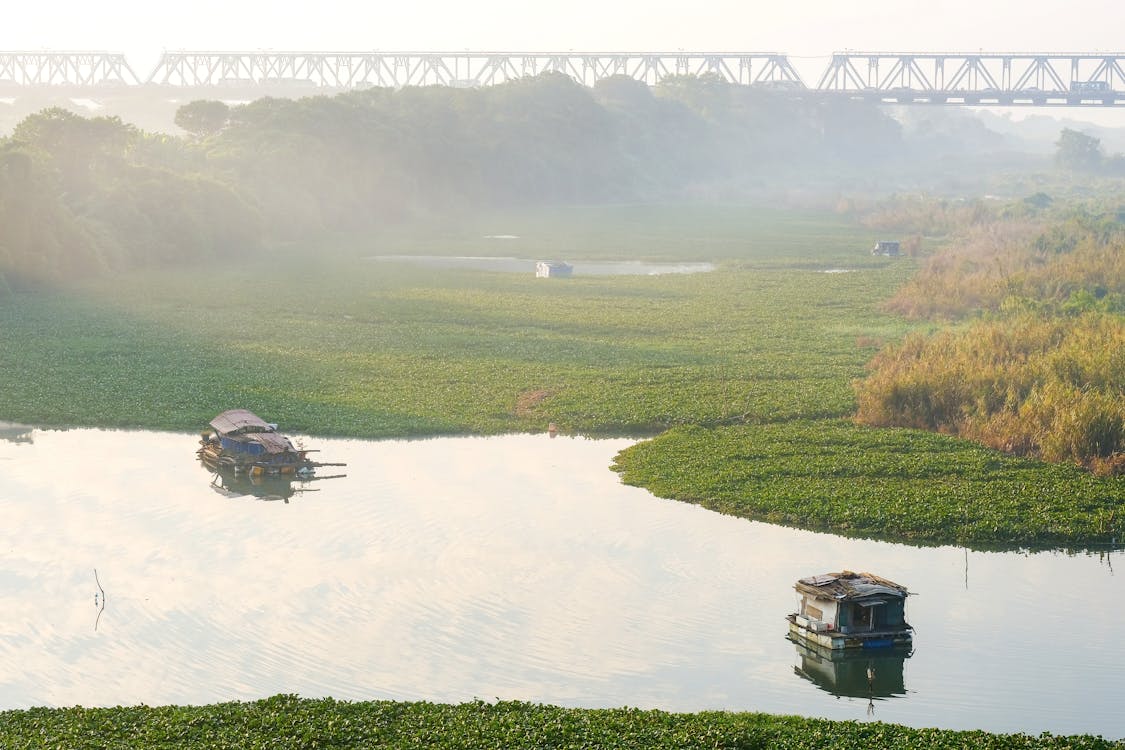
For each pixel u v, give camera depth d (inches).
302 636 1862.7
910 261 6796.3
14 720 1526.8
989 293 4852.4
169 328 4384.8
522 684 1716.3
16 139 6343.5
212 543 2252.7
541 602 1995.6
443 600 1999.3
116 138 6875.0
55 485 2588.6
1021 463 2726.4
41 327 4328.3
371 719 1528.1
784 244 7760.8
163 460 2800.2
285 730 1486.2
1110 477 2628.0
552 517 2417.6
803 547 2265.0
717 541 2289.6
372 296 5285.4
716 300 5221.5
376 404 3307.1
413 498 2536.9
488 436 3061.0
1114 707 1662.2
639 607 1980.8
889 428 3048.7
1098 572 2164.1
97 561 2155.5
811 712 1651.1
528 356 3941.9
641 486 2630.4
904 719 1633.9
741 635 1883.6
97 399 3294.8
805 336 4328.3
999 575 2143.2
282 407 3250.5
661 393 3405.5
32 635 1859.0
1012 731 1596.9
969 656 1818.4
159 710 1562.5
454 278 5949.8
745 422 3139.8
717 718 1560.0
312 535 2300.7
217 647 1824.6
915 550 2267.5
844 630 1838.1
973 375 3120.1
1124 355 3137.3
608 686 1713.8
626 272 6378.0
